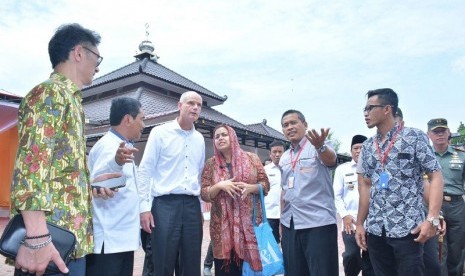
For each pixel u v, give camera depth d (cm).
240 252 342
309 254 354
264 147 2042
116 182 268
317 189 358
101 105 1955
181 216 348
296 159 377
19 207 171
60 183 201
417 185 297
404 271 287
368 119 318
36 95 192
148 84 1991
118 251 287
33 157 178
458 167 489
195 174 366
